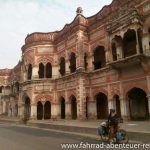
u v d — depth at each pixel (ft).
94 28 83.30
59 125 62.54
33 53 104.01
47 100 98.89
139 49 62.49
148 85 59.93
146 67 60.80
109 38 73.97
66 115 88.38
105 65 82.12
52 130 63.62
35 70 101.76
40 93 99.60
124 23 64.49
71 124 62.59
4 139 44.75
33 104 98.99
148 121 60.39
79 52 82.58
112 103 71.31
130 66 65.05
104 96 84.53
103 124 40.42
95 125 56.54
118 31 66.49
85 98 79.77
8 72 162.61
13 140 42.80
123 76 68.23
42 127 71.92
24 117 98.89
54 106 97.40
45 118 102.12
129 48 71.77
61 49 98.27
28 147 34.17
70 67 91.71
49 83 99.60
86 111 80.64
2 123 110.01
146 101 70.69
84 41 84.64
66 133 54.54
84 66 82.89
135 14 61.46
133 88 65.00
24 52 111.96
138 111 71.56
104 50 81.00
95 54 85.81
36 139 43.75
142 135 37.78
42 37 104.73
